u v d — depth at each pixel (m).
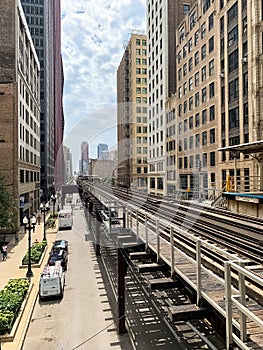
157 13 50.03
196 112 41.09
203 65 39.16
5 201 26.19
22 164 34.38
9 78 32.03
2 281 16.95
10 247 25.61
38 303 14.08
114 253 15.86
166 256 6.95
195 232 9.84
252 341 3.91
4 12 32.31
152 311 11.91
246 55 29.98
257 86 28.08
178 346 9.65
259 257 7.29
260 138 27.80
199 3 39.97
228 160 32.28
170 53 47.59
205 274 5.99
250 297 4.98
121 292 11.05
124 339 10.58
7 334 10.73
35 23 62.53
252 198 17.80
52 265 16.39
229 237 9.56
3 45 32.03
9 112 31.69
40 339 10.84
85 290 15.26
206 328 9.65
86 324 11.84
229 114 33.22
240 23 30.69
